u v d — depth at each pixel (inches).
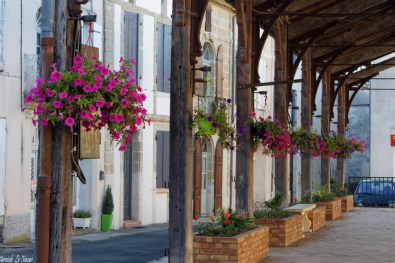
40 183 297.6
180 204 431.5
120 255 600.4
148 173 1006.4
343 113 1125.7
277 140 583.2
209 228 490.9
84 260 565.6
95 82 279.1
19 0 738.2
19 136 740.7
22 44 743.1
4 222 716.0
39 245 297.7
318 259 543.8
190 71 434.6
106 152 894.4
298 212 687.1
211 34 1142.3
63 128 299.4
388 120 1555.1
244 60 563.2
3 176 716.0
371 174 1563.7
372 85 1550.2
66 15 303.3
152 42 1010.1
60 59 301.3
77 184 861.2
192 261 446.0
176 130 432.5
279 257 550.3
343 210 1048.2
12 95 729.0
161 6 1048.8
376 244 645.9
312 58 886.4
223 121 448.5
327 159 994.1
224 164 1219.2
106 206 880.3
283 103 709.9
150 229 931.3
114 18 917.8
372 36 968.9
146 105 997.8
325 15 645.3
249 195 571.2
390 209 1111.6
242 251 477.7
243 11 551.2
